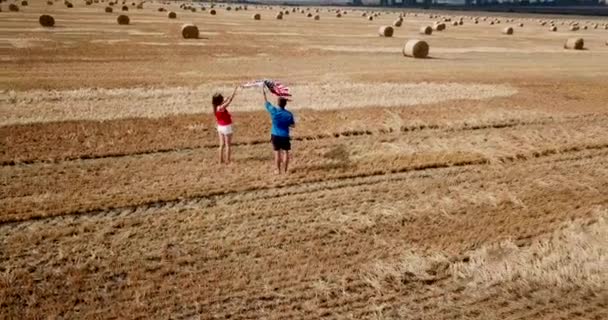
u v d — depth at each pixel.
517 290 8.57
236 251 9.54
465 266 9.15
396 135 17.38
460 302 8.27
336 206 11.65
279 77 26.08
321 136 16.97
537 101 22.98
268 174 13.46
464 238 10.25
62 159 14.14
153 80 24.34
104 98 20.41
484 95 23.55
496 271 9.02
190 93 21.83
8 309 7.74
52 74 24.86
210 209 11.28
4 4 85.50
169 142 15.80
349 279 8.79
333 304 8.12
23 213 10.77
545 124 19.28
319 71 28.42
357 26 72.75
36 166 13.59
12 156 14.06
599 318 7.91
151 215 10.95
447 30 72.94
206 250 9.54
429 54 39.75
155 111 18.81
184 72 26.80
